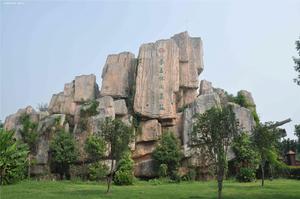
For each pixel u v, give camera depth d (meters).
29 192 34.16
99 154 51.81
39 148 58.25
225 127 28.52
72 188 39.44
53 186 41.19
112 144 37.50
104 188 40.34
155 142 58.16
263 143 43.69
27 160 53.69
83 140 56.72
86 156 54.94
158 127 58.81
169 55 63.78
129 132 38.69
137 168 56.53
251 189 37.88
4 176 42.94
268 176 56.47
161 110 59.75
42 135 59.78
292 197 30.88
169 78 62.25
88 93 67.38
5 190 36.00
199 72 69.25
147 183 50.22
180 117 60.75
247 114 58.44
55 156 55.16
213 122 28.42
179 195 32.78
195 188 40.03
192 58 66.12
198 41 69.50
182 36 67.06
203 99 59.22
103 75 68.56
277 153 57.78
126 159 51.00
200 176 54.09
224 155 28.62
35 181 49.16
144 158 58.03
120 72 66.31
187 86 64.12
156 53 63.56
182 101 63.91
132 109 61.81
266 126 44.59
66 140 55.66
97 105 59.56
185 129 57.38
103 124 39.47
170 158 53.62
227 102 61.94
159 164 55.06
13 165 43.88
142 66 63.06
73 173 54.28
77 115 61.44
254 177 49.97
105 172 51.53
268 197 30.92
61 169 56.03
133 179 50.41
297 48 27.72
